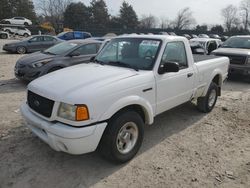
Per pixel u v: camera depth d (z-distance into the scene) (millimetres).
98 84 3742
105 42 5500
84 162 4102
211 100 6418
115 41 5176
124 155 4020
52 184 3594
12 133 5031
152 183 3666
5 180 3658
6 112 6145
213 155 4434
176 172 3922
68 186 3561
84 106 3459
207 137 5102
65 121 3527
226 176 3859
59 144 3584
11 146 4535
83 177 3750
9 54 18734
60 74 4309
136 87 4055
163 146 4680
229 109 6805
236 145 4812
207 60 6082
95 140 3572
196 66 5492
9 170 3873
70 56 8852
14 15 70438
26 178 3707
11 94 7715
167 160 4230
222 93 8562
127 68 4477
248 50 10617
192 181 3727
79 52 9039
